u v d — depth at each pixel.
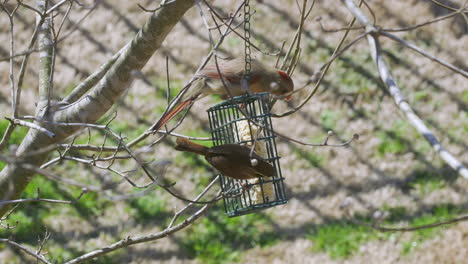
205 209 6.85
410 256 11.66
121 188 13.09
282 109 14.66
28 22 16.08
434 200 12.70
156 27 6.81
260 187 7.41
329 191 13.20
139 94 14.79
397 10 16.25
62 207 12.66
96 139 13.58
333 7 16.20
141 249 12.17
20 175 7.13
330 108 14.67
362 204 12.85
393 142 13.93
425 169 13.34
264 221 12.63
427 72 15.20
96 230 12.40
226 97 7.71
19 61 15.38
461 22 15.89
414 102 14.71
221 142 7.77
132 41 6.94
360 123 14.35
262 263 11.87
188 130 14.02
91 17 16.25
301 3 16.25
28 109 14.51
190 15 16.17
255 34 15.68
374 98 14.82
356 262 11.74
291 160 13.80
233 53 15.20
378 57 4.55
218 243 12.22
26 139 7.18
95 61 15.61
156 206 12.80
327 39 15.69
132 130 14.05
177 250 12.14
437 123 14.25
